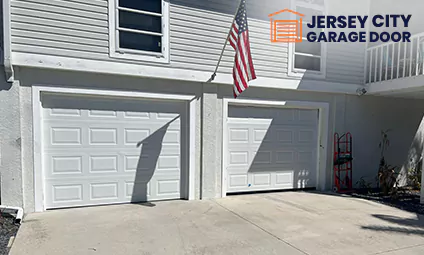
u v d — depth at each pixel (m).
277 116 6.45
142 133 5.26
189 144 5.49
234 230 3.93
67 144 4.76
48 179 4.66
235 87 4.59
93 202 4.98
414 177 7.49
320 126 6.82
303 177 6.79
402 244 3.54
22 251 3.14
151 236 3.66
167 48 5.15
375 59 6.84
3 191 4.32
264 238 3.66
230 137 6.00
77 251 3.18
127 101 5.13
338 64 6.81
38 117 4.48
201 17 5.40
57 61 4.42
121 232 3.77
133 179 5.23
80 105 4.82
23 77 4.35
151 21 5.07
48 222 4.09
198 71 5.41
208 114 5.59
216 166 5.75
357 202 5.72
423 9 7.41
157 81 5.20
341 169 6.92
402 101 7.78
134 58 4.91
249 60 4.62
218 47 5.55
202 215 4.59
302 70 6.40
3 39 4.08
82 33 4.57
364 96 7.25
